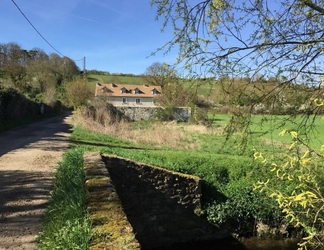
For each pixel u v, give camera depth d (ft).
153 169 30.45
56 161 32.99
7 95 71.97
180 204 31.30
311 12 11.91
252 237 31.71
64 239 10.36
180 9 12.69
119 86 189.57
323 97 11.27
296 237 31.42
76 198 14.49
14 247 13.66
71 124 84.89
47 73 150.41
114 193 15.15
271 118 11.96
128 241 9.57
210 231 31.78
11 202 19.83
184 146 60.18
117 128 70.69
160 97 109.09
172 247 30.73
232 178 34.42
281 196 8.18
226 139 12.62
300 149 8.50
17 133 59.21
